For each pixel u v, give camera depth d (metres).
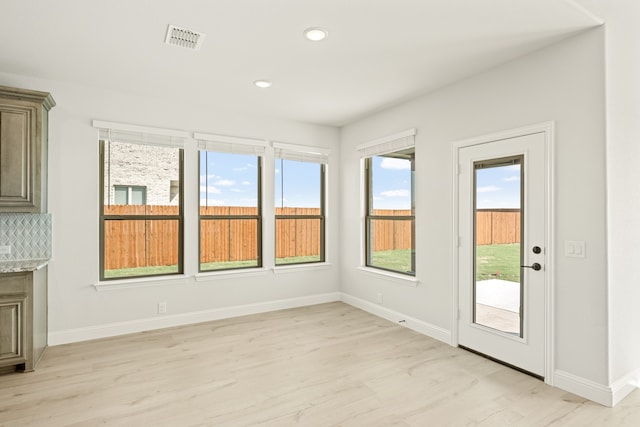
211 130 4.26
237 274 4.43
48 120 3.41
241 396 2.52
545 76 2.70
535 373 2.77
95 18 2.32
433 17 2.30
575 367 2.53
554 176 2.64
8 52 2.82
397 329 3.95
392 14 2.27
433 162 3.68
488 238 3.14
